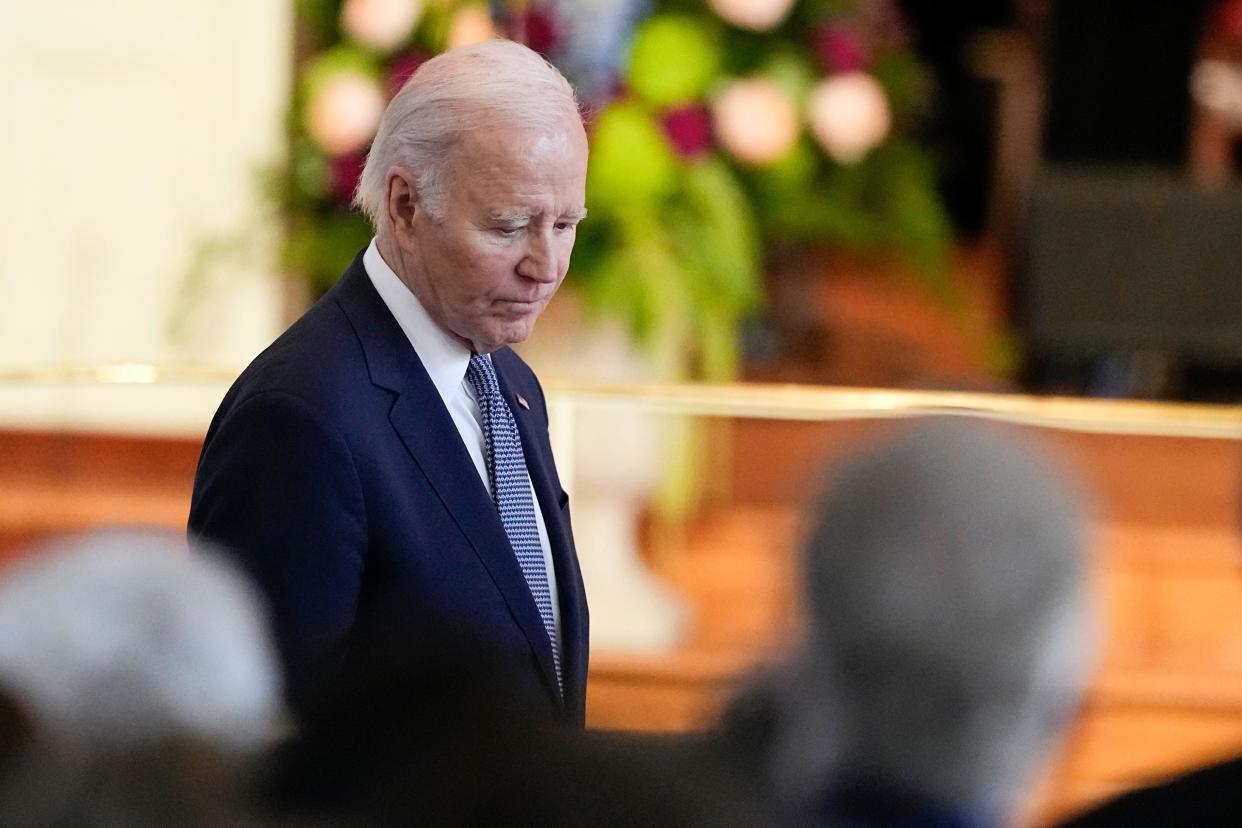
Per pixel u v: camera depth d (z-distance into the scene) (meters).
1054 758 3.10
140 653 2.94
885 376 17.39
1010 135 25.12
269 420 5.38
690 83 9.83
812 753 3.06
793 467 12.66
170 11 12.74
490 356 6.08
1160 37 23.38
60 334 12.92
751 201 10.38
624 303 9.92
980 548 2.95
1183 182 17.61
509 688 3.39
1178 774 4.11
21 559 3.37
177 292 12.27
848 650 2.98
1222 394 17.95
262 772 3.10
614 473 10.72
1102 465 13.56
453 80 5.48
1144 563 12.61
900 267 12.41
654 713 10.31
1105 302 17.47
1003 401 9.19
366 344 5.61
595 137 9.68
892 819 3.04
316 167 10.71
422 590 5.45
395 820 3.21
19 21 12.76
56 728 2.89
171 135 12.84
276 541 5.29
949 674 2.96
